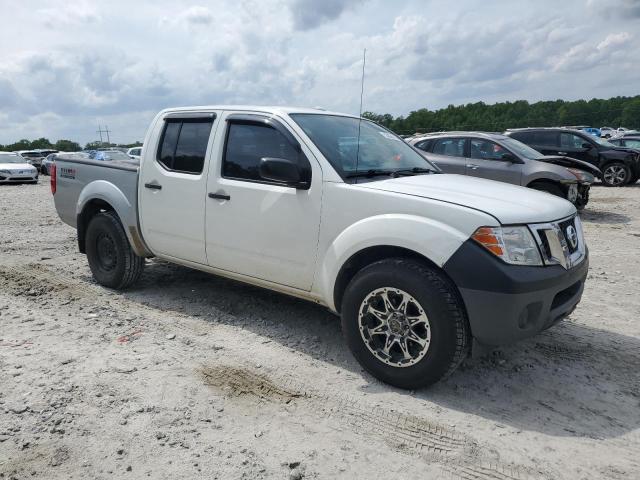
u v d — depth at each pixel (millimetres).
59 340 4238
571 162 11148
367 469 2711
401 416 3213
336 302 3846
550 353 4152
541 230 3361
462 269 3191
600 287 5965
